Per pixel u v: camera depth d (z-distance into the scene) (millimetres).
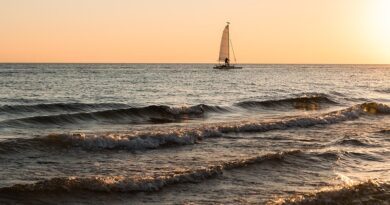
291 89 69438
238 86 74812
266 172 17250
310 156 20031
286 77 118125
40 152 19375
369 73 168750
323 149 21703
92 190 14211
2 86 66438
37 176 15930
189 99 50375
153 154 20156
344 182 16625
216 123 30359
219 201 13906
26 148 19547
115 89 64438
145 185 14750
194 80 93625
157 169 17375
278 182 16141
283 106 43688
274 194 14789
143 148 21266
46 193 13711
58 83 76625
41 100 46656
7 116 31844
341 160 19891
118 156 19547
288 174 17234
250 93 60125
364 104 38250
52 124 28578
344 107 45156
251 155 20359
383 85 84750
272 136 25656
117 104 39969
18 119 27719
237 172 16953
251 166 17750
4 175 15828
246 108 40969
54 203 13289
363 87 77938
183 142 22844
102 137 21109
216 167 16797
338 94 58688
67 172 16641
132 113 33188
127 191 14422
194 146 22219
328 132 27703
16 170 16594
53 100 46969
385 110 38969
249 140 24188
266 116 35906
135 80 90500
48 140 20438
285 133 26859
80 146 20578
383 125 31703
